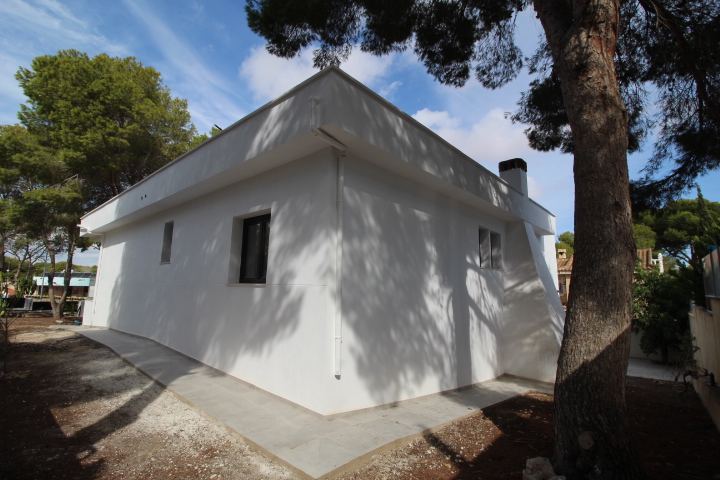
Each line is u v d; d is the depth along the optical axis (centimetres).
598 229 327
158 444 365
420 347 565
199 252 698
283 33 662
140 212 886
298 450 339
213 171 590
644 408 561
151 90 1642
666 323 930
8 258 3044
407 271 557
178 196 724
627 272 318
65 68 1369
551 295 854
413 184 593
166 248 845
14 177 1494
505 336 833
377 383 482
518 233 887
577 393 309
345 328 445
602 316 312
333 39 677
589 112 345
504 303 855
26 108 1449
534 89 718
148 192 816
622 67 659
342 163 460
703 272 689
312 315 447
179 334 724
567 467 303
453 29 671
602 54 352
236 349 566
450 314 648
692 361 646
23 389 519
